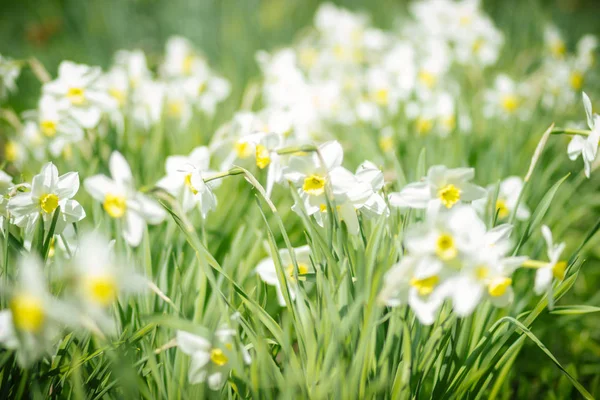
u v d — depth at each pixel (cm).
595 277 146
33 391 113
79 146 143
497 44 209
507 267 111
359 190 117
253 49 298
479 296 109
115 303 119
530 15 301
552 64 189
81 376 118
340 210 118
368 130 172
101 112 141
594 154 119
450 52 213
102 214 129
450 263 109
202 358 112
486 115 185
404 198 115
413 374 115
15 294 107
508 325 118
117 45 332
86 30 336
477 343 118
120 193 115
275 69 181
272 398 115
